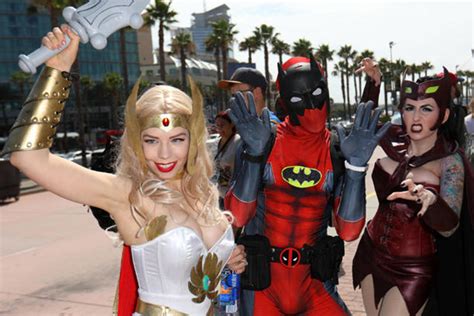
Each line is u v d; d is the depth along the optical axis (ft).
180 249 6.17
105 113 201.98
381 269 9.32
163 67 118.52
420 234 9.03
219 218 6.81
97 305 17.03
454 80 9.34
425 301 9.18
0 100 179.73
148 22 116.67
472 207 8.92
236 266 7.95
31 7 95.91
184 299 6.33
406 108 9.07
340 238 9.25
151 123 6.30
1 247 25.93
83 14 5.54
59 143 130.82
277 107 10.17
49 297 17.98
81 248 24.86
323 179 8.73
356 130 8.16
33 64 5.51
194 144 6.53
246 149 8.63
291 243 8.95
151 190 6.23
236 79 12.84
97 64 198.39
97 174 6.19
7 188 44.04
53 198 44.62
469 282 9.30
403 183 8.01
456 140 9.30
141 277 6.36
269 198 8.95
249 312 9.22
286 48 175.11
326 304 9.19
